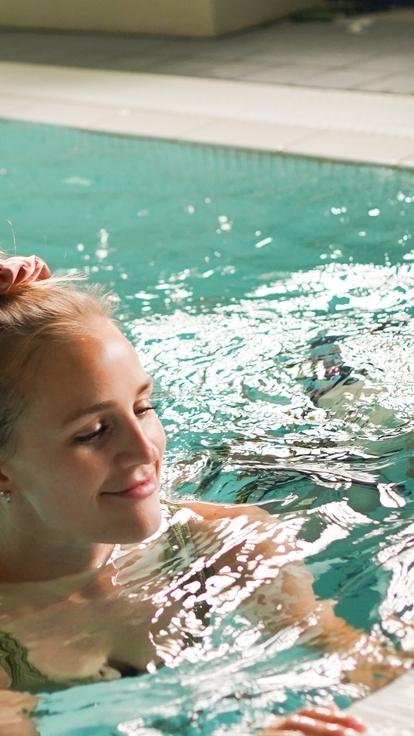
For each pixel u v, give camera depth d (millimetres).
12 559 1243
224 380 1916
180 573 1260
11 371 1153
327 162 3480
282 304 2322
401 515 1383
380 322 2170
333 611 1168
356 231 2836
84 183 3449
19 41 6027
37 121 4277
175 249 2781
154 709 1026
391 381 1859
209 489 1514
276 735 955
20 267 1236
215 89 4586
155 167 3588
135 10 5918
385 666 1067
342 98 4273
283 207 3092
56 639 1151
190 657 1110
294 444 1645
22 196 3340
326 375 1904
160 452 1214
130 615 1183
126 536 1185
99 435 1159
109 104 4453
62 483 1152
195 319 2252
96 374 1150
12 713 1036
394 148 3533
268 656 1100
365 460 1567
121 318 2283
